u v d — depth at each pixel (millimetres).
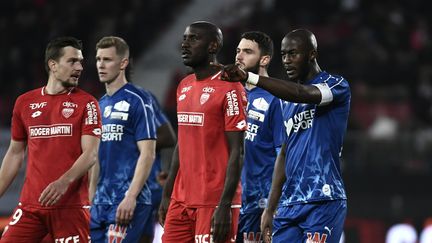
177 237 23609
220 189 22766
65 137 24125
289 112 23438
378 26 76688
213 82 22969
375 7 78625
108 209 28172
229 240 22734
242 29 74312
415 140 50156
